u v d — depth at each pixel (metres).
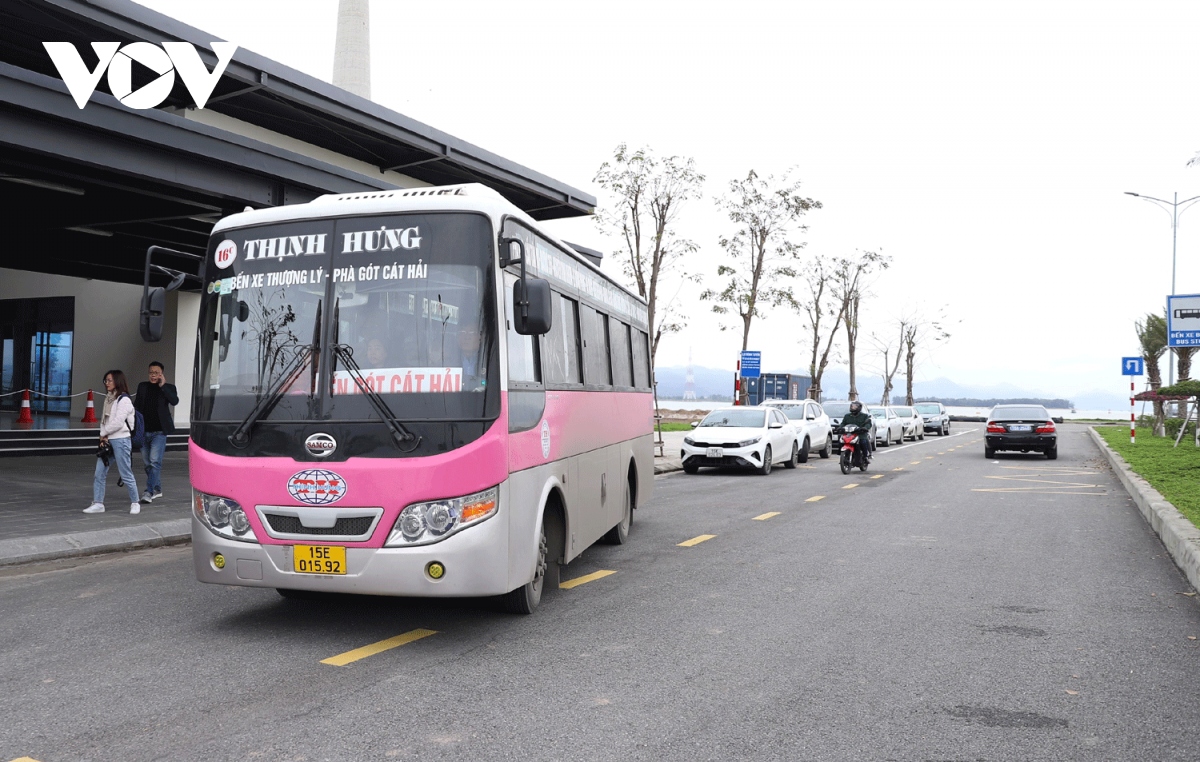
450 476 5.61
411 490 5.57
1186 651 5.88
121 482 11.37
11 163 12.80
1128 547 10.08
